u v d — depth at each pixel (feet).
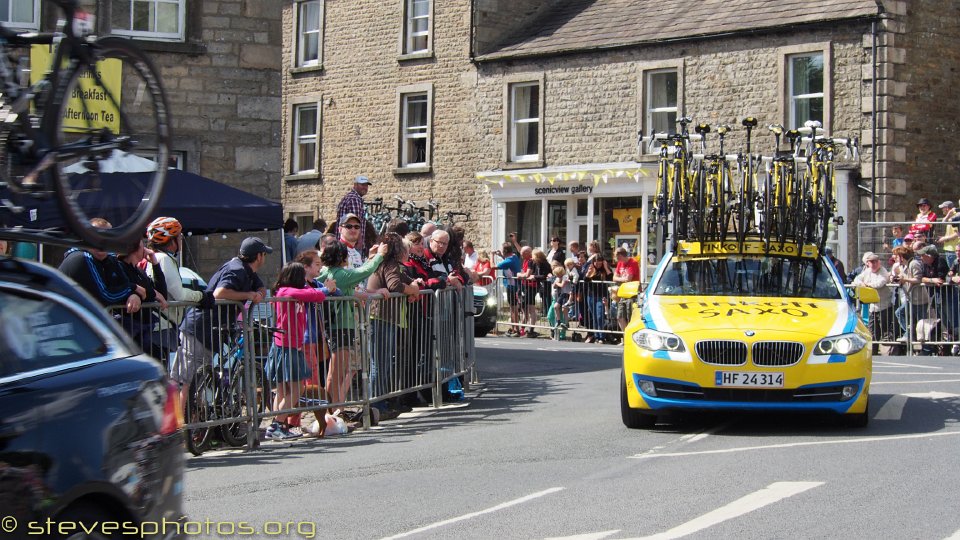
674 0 113.29
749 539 24.72
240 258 39.22
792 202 45.27
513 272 96.63
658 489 30.30
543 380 58.29
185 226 50.14
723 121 104.78
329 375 42.50
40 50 21.62
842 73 99.14
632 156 110.11
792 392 38.99
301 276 41.32
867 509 27.45
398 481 32.17
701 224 45.80
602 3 119.65
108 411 18.01
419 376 48.47
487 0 121.49
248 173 68.03
